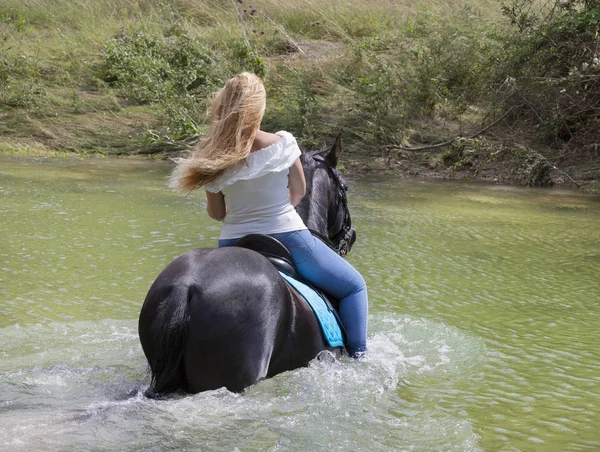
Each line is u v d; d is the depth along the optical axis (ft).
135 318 17.94
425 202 35.83
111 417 10.57
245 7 67.51
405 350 16.26
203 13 68.74
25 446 9.91
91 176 39.60
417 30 58.29
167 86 52.19
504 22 56.90
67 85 57.41
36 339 15.93
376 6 68.54
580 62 45.34
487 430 12.76
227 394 10.99
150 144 48.52
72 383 12.56
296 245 12.83
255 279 11.20
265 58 59.62
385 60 53.52
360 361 13.82
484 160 45.39
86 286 20.59
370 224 30.32
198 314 10.66
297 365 12.16
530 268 24.41
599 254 26.53
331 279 13.39
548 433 12.78
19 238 25.76
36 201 32.32
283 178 12.54
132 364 13.87
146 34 59.41
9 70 57.21
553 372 15.72
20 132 49.67
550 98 46.44
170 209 31.40
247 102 11.91
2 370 13.70
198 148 12.22
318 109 50.26
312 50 61.41
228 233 12.64
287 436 10.95
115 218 29.40
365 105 51.47
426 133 48.78
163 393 10.84
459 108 49.67
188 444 10.37
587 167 43.80
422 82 50.72
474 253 26.18
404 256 25.32
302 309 12.30
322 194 14.70
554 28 45.85
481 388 14.57
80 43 63.31
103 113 53.06
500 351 16.80
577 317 19.58
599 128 45.52
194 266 11.03
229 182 12.20
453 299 20.75
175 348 10.56
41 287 20.38
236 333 10.84
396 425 12.14
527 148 43.57
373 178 43.04
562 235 29.50
